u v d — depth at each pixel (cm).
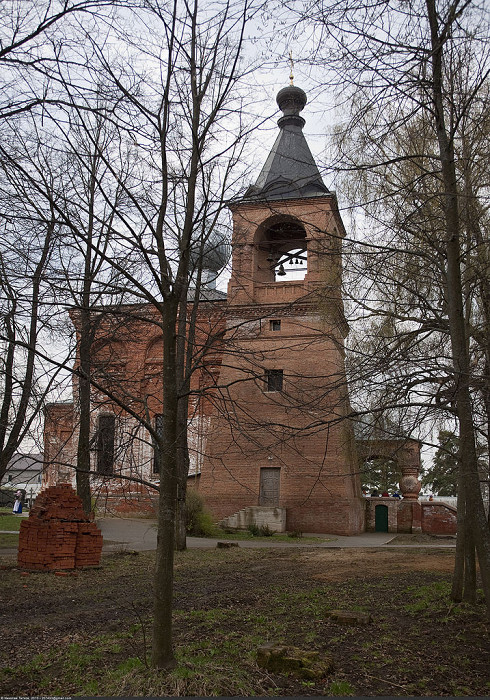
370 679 712
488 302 1039
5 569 1475
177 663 670
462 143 959
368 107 789
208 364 819
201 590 1302
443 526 3434
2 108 703
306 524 3073
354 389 926
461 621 983
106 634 888
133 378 995
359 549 2323
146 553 1891
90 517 1650
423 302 1058
